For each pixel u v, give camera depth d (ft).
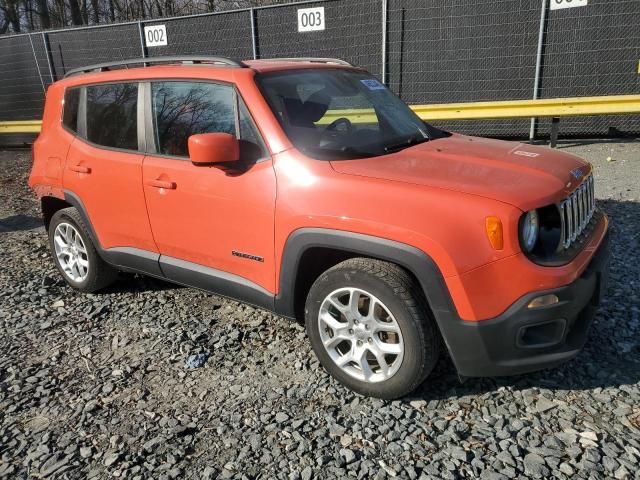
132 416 10.31
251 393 10.79
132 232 13.53
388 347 9.87
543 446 8.91
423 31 32.35
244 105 11.33
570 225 9.68
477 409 9.91
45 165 15.53
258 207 10.87
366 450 9.07
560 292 8.89
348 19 33.35
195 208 11.94
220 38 36.78
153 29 38.42
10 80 44.62
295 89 11.95
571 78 31.19
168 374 11.60
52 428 10.08
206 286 12.51
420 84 33.37
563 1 29.84
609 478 8.18
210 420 10.07
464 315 8.98
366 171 10.08
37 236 21.98
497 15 30.96
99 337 13.33
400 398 10.28
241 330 13.19
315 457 8.98
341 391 10.66
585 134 32.35
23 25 91.45
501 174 9.87
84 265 15.44
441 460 8.76
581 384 10.43
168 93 12.68
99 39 40.60
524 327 8.93
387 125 12.64
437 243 8.88
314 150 10.77
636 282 14.20
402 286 9.37
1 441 9.80
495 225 8.69
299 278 10.82
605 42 30.04
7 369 12.08
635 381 10.41
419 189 9.34
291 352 12.14
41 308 15.03
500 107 29.60
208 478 8.67
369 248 9.48
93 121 14.33
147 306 14.79
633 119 31.19
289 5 34.19
